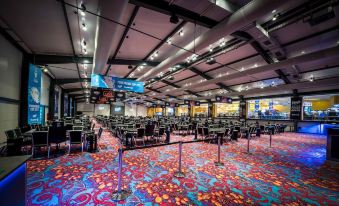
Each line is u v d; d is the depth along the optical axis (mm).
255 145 7285
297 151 6293
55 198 2488
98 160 4402
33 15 4781
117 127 7684
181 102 26828
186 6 4570
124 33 6391
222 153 5543
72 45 6922
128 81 9938
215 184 3115
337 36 6277
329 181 3404
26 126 6512
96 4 4281
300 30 6316
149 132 6969
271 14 5141
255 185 3129
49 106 12359
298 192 2906
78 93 24234
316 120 13031
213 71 12055
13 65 6453
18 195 1519
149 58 9180
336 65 8641
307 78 10547
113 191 2729
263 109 19000
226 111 22562
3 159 1514
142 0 4195
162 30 6203
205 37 5445
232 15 4398
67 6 4383
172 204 2414
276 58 8148
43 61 7707
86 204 2354
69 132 4828
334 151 4836
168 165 4133
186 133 11195
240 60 9562
